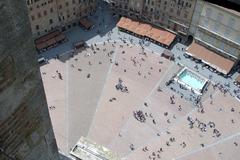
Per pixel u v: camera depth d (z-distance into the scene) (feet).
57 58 385.29
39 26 381.40
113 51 399.24
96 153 296.30
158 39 403.95
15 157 68.74
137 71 382.42
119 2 416.67
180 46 406.21
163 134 331.16
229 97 365.20
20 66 60.64
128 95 360.69
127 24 416.67
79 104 350.02
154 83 372.79
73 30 414.21
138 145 321.93
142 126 335.88
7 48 56.44
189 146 323.37
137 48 403.34
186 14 381.40
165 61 392.88
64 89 360.89
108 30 418.31
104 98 356.59
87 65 383.86
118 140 324.60
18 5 55.57
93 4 424.05
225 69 378.12
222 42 372.79
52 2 374.63
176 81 374.02
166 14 395.34
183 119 343.67
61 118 337.52
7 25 54.90
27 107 66.59
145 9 406.41
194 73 382.01
